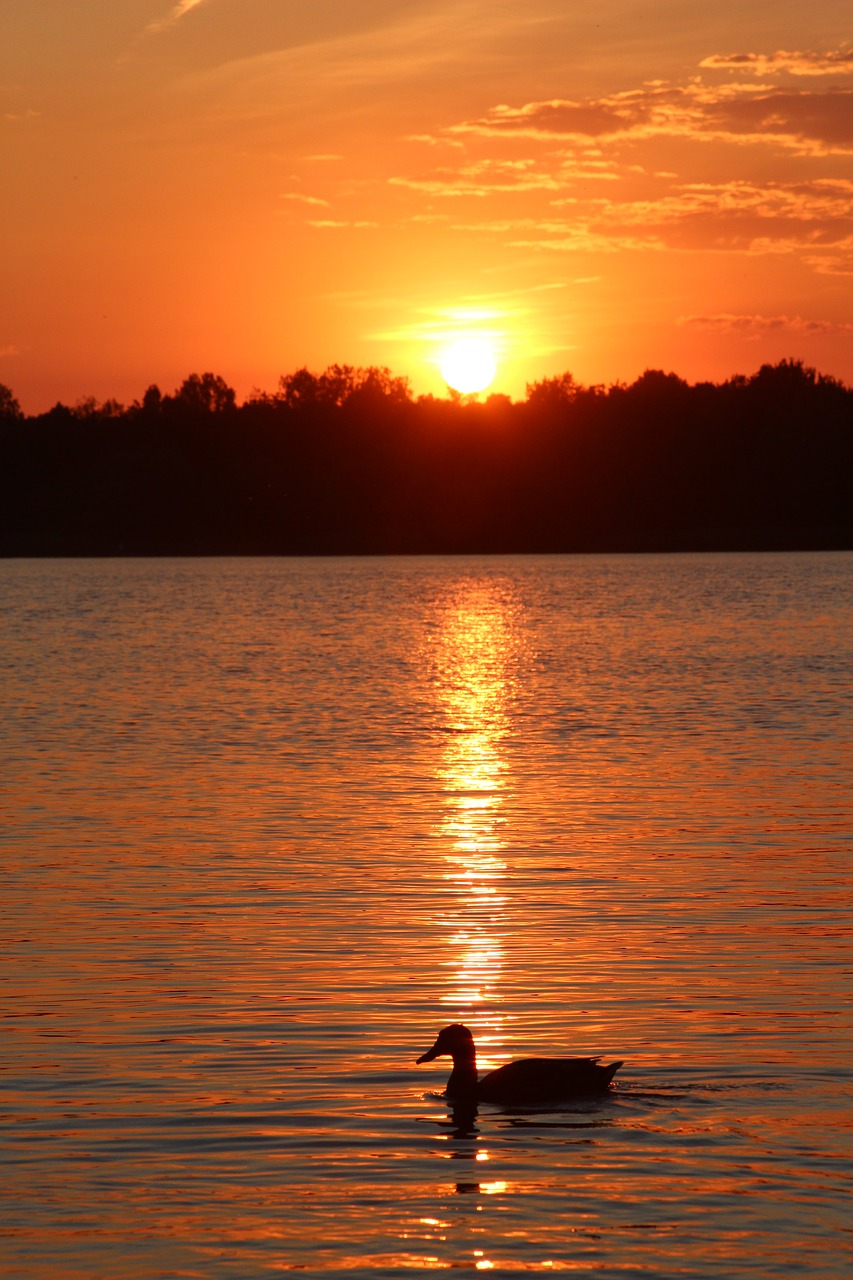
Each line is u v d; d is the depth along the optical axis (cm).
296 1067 1898
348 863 3047
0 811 3628
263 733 5138
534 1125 1714
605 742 4859
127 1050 1961
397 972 2294
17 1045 1978
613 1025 2056
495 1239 1459
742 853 3131
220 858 3092
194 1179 1585
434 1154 1639
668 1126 1708
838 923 2578
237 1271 1407
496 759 4478
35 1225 1494
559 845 3216
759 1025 2052
